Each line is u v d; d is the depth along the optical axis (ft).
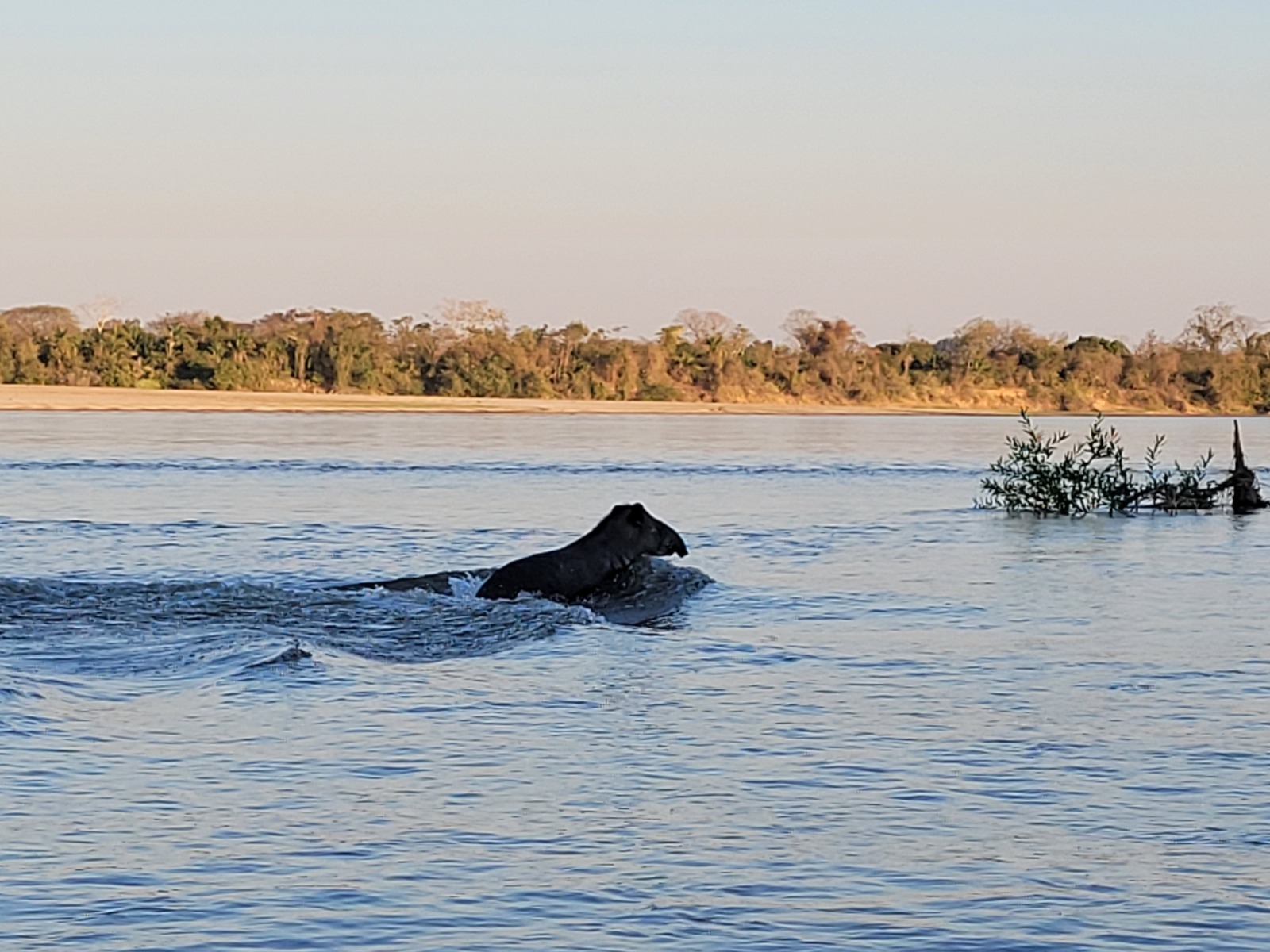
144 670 53.52
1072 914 30.68
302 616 66.49
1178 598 75.97
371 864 33.19
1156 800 38.27
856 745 43.73
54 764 40.37
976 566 90.53
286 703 48.47
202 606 68.64
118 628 62.54
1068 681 53.57
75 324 512.63
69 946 28.58
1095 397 539.29
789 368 538.06
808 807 37.60
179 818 36.14
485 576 79.30
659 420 410.31
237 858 33.37
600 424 362.33
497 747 43.14
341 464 195.72
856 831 35.81
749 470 192.95
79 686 50.39
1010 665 56.70
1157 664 56.95
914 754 42.65
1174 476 186.91
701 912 30.68
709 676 54.24
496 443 258.78
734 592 77.61
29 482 158.10
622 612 71.36
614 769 40.93
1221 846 34.76
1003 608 72.02
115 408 396.98
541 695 50.49
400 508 132.26
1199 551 100.01
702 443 272.92
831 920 30.27
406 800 37.88
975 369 546.26
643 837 35.19
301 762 41.24
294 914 30.27
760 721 46.78
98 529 110.42
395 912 30.42
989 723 46.68
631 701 49.65
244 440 257.75
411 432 299.17
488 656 57.82
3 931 29.22
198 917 30.04
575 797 38.24
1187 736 44.96
